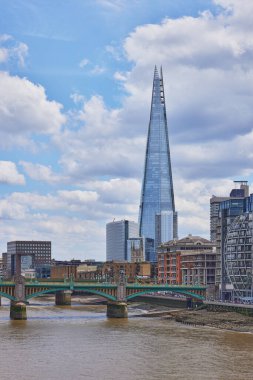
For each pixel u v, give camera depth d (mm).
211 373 125688
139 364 135500
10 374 125250
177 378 121062
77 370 129125
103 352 151750
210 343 166750
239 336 182250
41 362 138125
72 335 185000
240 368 130625
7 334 187375
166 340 173125
